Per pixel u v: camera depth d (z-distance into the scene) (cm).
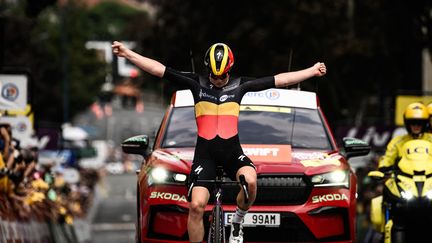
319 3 9381
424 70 11881
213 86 2233
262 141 2683
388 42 8938
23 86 5134
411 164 2706
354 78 9588
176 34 10938
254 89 2236
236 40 9912
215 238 2102
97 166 19325
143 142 2747
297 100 2858
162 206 2466
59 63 19888
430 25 8419
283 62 9456
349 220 2483
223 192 2456
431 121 2938
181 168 2466
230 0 10269
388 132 6084
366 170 5391
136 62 2211
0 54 5156
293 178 2461
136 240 2733
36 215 4362
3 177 3691
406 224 2727
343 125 6166
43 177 5434
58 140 6625
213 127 2198
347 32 9356
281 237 2455
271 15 9731
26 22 13362
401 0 8631
